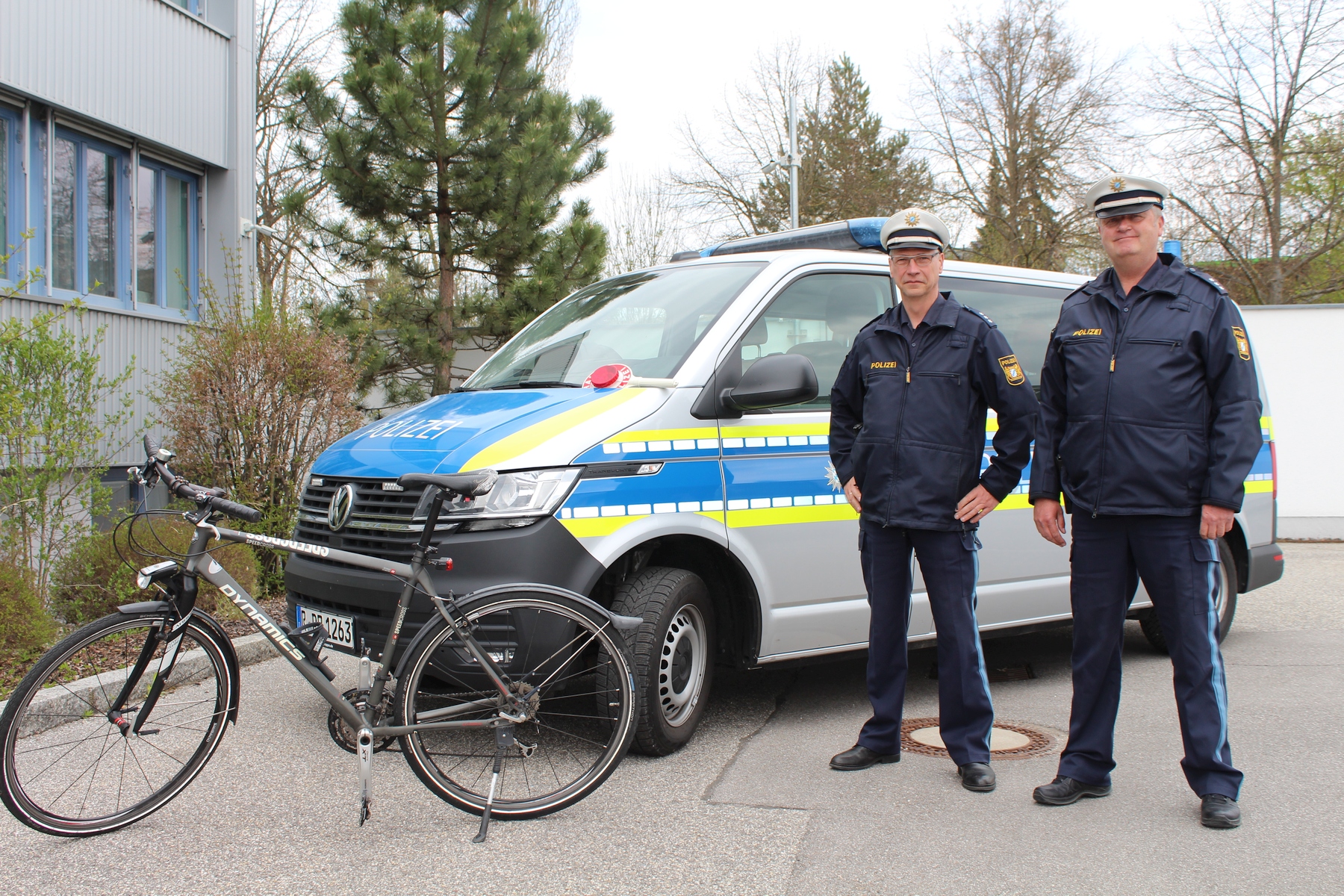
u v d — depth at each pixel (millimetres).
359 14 15000
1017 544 5172
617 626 3602
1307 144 20250
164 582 3494
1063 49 26094
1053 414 3682
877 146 33094
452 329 15820
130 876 3043
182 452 6855
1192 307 3404
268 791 3729
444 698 3463
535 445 3889
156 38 10766
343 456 4297
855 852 3146
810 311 4750
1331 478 12156
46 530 5852
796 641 4492
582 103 16766
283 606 6461
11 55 9172
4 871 3080
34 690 3297
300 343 7113
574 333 4965
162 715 3533
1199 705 3398
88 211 10305
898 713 3963
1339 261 21156
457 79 15289
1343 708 4738
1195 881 2914
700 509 4152
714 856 3129
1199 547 3408
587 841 3258
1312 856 3082
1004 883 2920
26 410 5789
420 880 2998
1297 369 12203
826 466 4594
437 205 15703
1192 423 3389
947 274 5316
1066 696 5117
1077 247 25781
